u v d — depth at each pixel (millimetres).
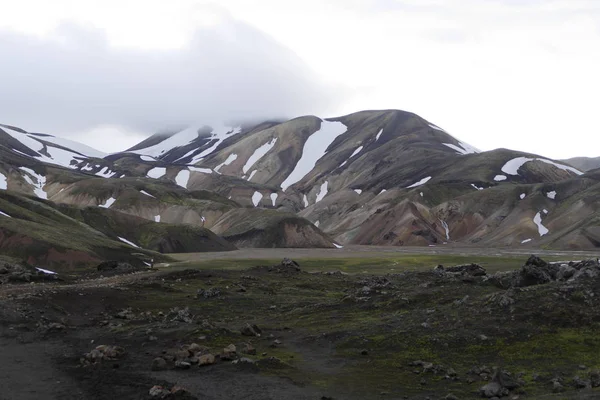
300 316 48469
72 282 75438
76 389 28344
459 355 33156
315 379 29797
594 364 30031
